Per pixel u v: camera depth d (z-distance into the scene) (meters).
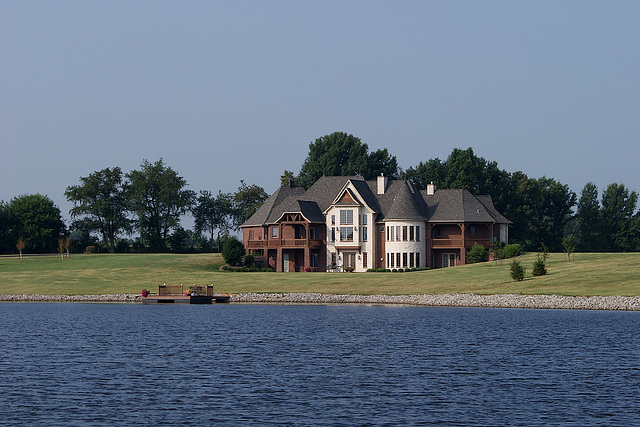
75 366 58.72
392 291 125.06
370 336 76.81
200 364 59.62
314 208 163.38
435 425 41.03
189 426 40.84
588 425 40.94
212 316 100.19
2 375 54.72
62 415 43.00
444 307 110.06
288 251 164.12
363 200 160.38
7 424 41.09
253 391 49.22
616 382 51.78
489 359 61.69
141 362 60.66
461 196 161.25
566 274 121.50
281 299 123.94
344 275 144.75
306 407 44.88
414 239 156.75
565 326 83.69
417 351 66.31
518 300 108.38
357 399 46.97
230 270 159.75
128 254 184.38
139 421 41.75
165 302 125.69
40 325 89.62
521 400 46.59
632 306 100.44
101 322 93.06
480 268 137.12
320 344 71.06
